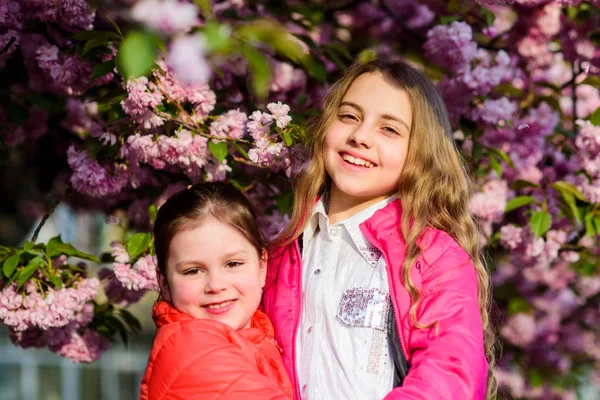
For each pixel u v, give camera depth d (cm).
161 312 317
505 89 512
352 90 330
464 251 315
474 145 502
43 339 468
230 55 439
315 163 344
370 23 618
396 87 326
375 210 328
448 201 329
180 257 310
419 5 594
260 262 328
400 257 310
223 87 481
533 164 528
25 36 458
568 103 619
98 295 508
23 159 641
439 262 306
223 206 312
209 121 428
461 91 492
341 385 307
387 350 306
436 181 324
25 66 494
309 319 322
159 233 317
